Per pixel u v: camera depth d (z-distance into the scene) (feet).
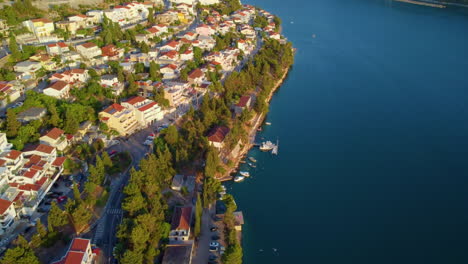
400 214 563.07
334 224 541.34
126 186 506.07
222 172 605.31
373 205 577.43
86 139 611.47
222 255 441.68
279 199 578.66
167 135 615.57
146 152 612.29
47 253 425.28
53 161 531.91
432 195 602.44
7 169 469.98
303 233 524.11
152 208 479.41
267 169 640.58
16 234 438.40
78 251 397.39
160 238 456.86
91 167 506.07
